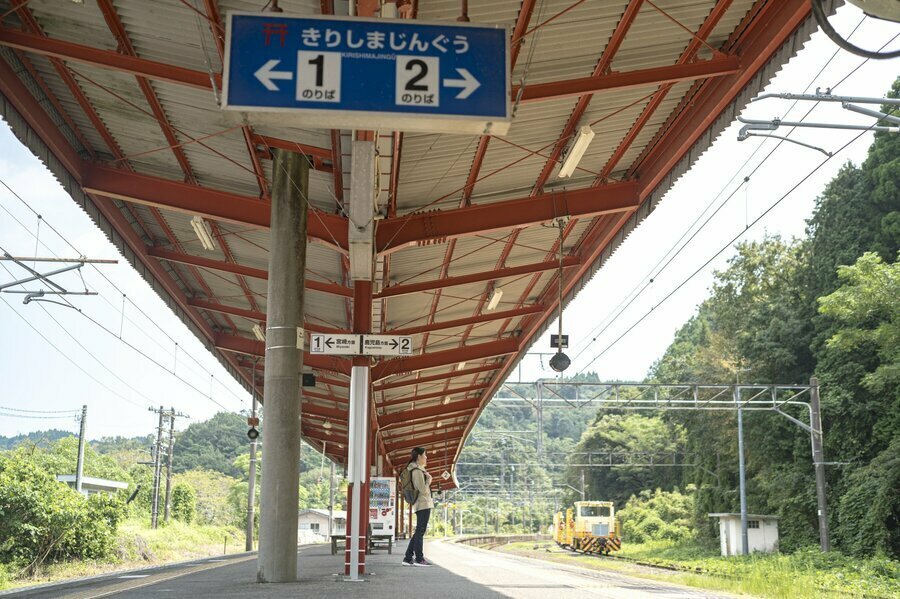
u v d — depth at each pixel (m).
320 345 13.54
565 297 25.17
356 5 10.01
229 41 6.99
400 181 17.05
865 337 35.78
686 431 62.47
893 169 41.59
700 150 15.19
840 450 41.53
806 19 11.46
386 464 58.50
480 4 11.84
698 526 56.94
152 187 17.11
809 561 32.28
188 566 18.03
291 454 13.16
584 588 10.45
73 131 15.98
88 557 30.77
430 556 22.50
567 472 95.75
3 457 29.41
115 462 120.44
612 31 12.89
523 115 14.99
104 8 11.61
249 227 18.14
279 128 13.84
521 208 18.33
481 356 30.70
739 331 53.03
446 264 23.12
